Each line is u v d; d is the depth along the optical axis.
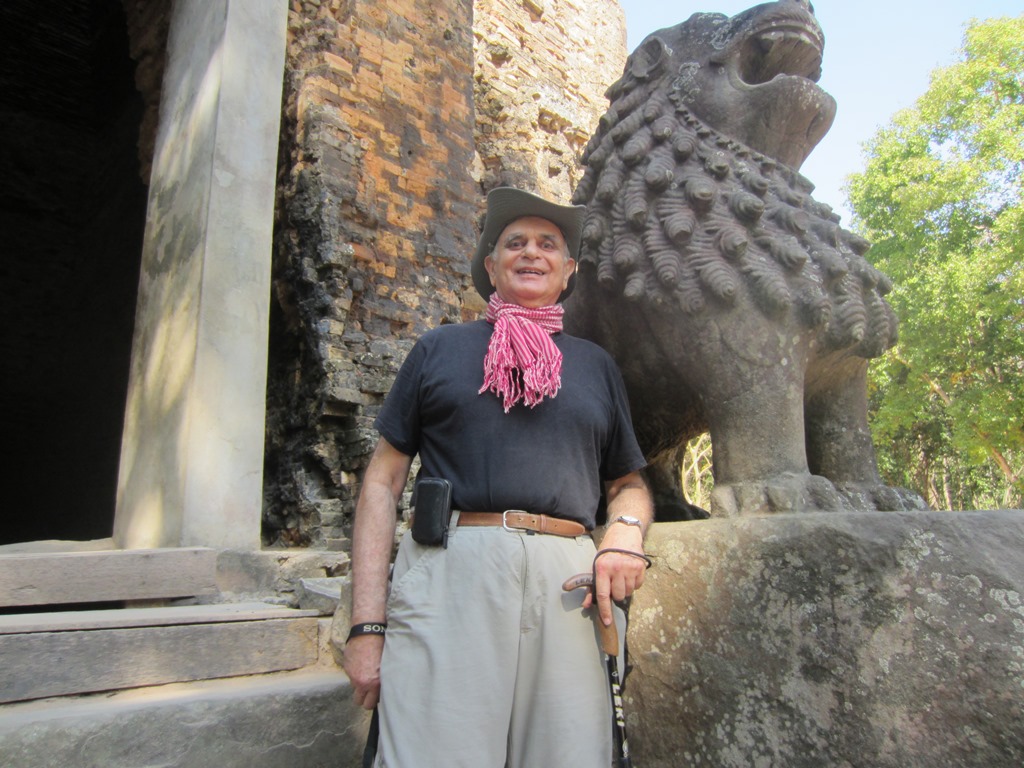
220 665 2.10
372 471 1.60
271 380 6.10
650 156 1.96
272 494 5.80
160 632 2.04
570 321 2.09
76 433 9.26
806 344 1.77
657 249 1.83
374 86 6.45
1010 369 14.34
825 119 2.02
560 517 1.44
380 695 1.37
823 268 1.80
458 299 6.65
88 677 1.90
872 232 17.17
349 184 6.02
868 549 1.33
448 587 1.36
